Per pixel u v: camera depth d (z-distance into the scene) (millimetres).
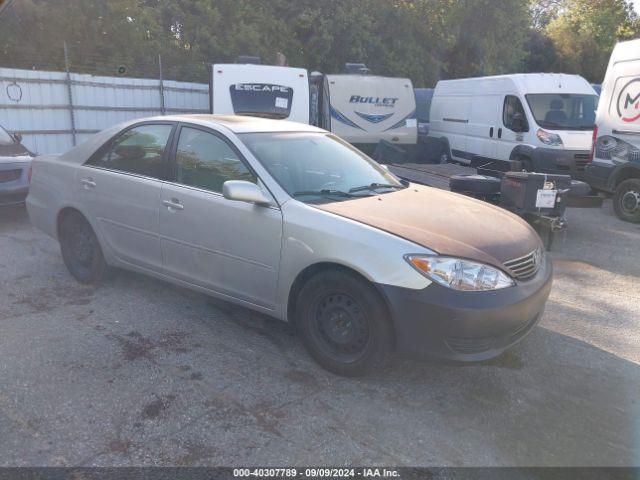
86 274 4984
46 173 5156
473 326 3121
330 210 3555
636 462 2805
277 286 3682
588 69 31359
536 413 3230
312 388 3395
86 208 4766
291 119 11133
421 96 18250
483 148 12250
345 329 3443
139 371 3518
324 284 3445
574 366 3834
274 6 19125
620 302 5180
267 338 4051
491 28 23234
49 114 13070
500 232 3627
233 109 10836
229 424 2998
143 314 4414
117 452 2742
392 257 3189
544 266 3781
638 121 8516
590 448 2910
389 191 4242
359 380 3508
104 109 13930
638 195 8641
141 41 16641
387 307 3229
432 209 3846
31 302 4613
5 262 5691
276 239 3615
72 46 15781
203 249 4016
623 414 3244
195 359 3699
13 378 3389
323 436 2928
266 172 3797
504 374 3678
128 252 4566
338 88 12594
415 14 21266
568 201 7062
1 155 7531
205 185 4039
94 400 3180
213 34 18078
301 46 19703
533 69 30469
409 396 3355
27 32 15266
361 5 19969
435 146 13516
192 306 4602
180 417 3043
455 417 3156
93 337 3979
